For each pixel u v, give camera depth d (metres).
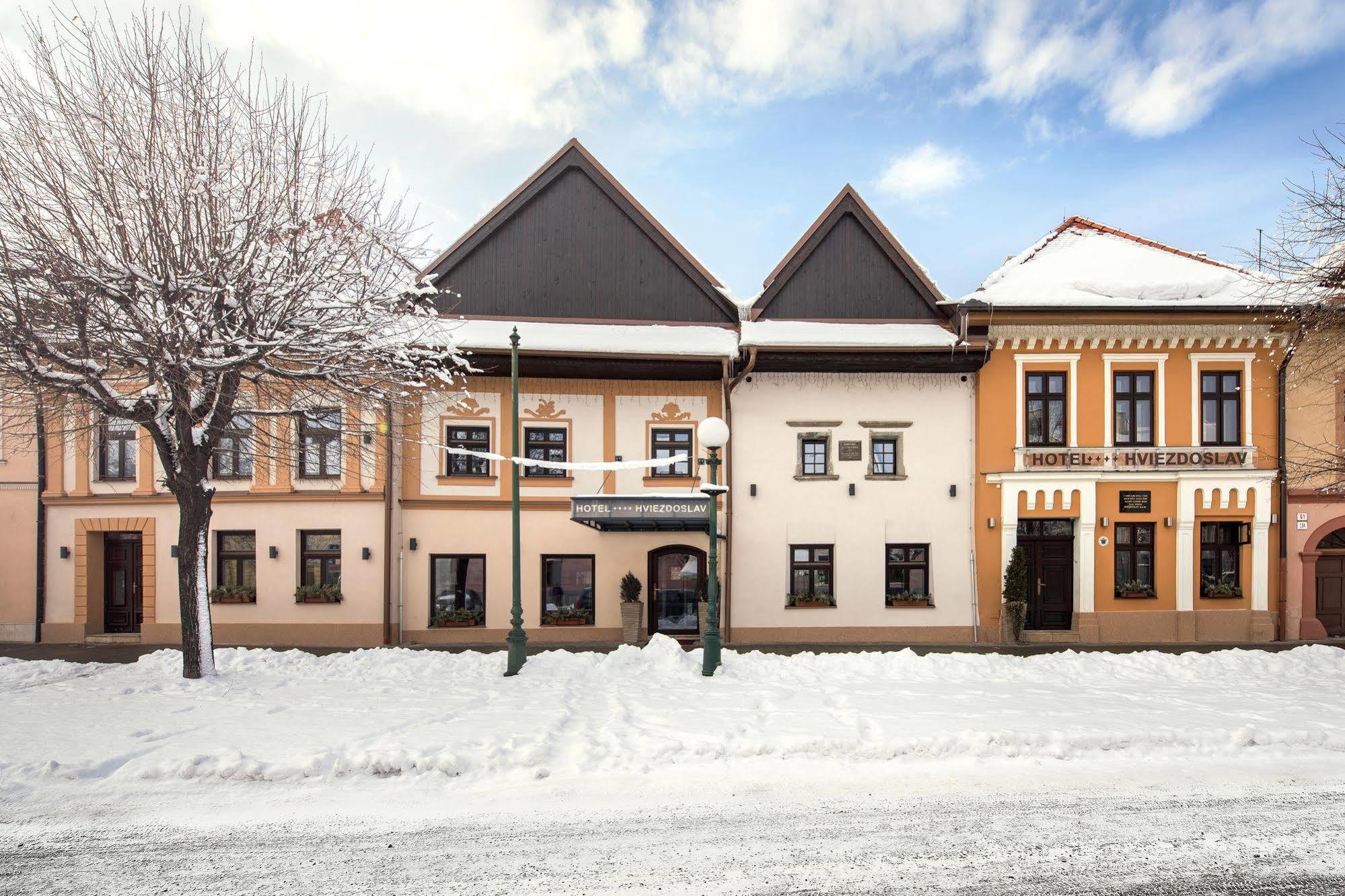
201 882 5.86
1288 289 14.65
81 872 6.02
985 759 8.52
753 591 19.25
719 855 6.30
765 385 19.53
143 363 11.05
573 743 8.67
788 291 20.05
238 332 11.75
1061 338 19.19
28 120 11.08
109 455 19.41
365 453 18.47
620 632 19.12
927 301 20.12
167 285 10.69
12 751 8.20
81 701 10.46
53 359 10.69
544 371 18.70
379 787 7.71
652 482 19.36
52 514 19.23
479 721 9.37
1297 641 19.00
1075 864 6.19
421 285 18.92
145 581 19.05
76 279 10.38
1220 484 19.12
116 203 10.84
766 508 19.36
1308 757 8.70
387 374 12.91
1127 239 21.12
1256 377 19.28
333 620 18.67
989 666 12.56
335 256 12.48
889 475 19.47
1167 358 19.38
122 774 7.81
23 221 10.66
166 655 13.91
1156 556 19.23
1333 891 5.80
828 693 10.83
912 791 7.66
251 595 18.72
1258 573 19.09
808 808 7.26
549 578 19.39
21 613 19.14
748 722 9.31
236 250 11.56
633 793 7.59
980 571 19.30
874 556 19.34
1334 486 16.95
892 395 19.58
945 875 5.98
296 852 6.36
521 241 19.98
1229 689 11.27
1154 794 7.64
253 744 8.45
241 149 12.05
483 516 19.11
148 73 11.58
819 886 5.80
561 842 6.54
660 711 9.91
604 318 19.98
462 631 18.89
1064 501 19.17
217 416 12.55
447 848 6.43
